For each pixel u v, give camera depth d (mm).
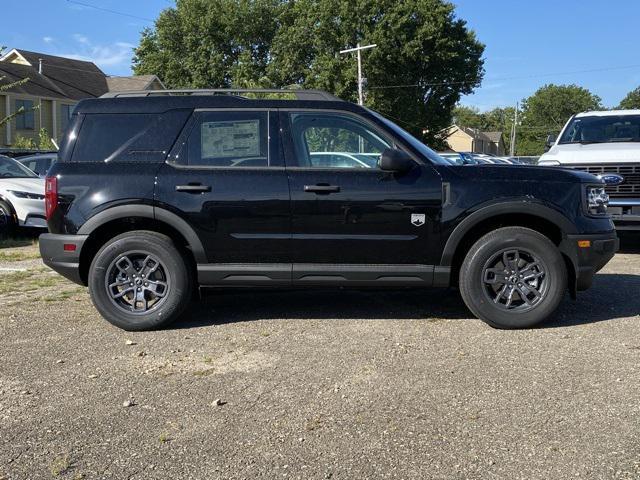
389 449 3203
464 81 48469
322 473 2979
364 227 5227
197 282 5516
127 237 5297
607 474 2941
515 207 5168
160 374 4277
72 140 5449
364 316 5770
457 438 3314
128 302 5387
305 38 48031
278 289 5570
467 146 91062
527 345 4848
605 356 4559
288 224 5234
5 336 5160
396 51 44906
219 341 5020
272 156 5328
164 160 5336
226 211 5227
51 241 5336
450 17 46125
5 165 11719
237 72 49312
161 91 5590
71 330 5340
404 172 5227
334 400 3814
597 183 5422
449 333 5191
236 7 50156
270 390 3979
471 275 5254
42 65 38344
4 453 3189
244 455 3156
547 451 3164
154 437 3354
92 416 3617
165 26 52406
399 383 4074
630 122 10305
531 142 109625
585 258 5262
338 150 5391
